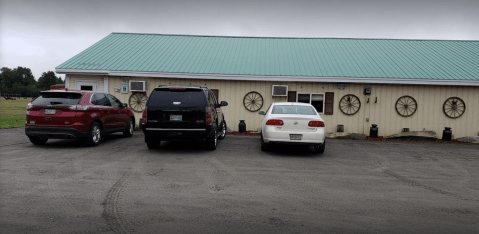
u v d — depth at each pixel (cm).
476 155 936
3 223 351
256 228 349
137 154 807
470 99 1416
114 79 1522
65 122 858
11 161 684
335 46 1805
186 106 826
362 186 539
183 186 514
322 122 835
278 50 1741
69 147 903
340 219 381
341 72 1459
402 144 1173
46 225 348
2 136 1107
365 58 1622
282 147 1002
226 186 520
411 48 1772
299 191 499
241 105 1496
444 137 1334
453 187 547
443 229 356
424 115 1433
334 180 578
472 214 408
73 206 410
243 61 1591
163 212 395
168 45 1802
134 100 1517
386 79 1402
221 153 851
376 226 361
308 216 389
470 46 1802
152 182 535
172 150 884
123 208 406
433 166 744
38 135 863
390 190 518
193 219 373
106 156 769
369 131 1455
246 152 879
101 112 962
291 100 1480
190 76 1466
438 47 1788
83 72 1488
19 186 494
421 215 400
